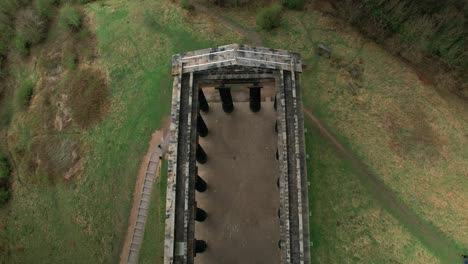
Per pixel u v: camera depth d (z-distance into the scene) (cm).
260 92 5781
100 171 5909
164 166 5797
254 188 5756
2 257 5809
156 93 6312
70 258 5588
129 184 5766
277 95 4591
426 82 6394
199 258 5447
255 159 5934
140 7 7131
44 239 5762
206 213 5588
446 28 6209
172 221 4128
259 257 5391
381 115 6084
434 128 6012
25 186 6150
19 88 7000
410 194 5619
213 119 6234
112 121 6188
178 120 4475
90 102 6331
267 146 6000
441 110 6153
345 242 5356
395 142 5912
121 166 5888
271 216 5575
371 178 5703
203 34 6781
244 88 6372
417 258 5291
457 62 6266
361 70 6438
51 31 7312
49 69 6881
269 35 6781
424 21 6303
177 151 4375
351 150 5859
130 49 6725
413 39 6481
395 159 5812
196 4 7231
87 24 7150
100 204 5750
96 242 5578
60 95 6550
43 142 6297
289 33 6794
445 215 5509
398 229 5425
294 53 4728
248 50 4562
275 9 6762
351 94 6225
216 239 5519
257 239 5478
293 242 4112
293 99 4525
